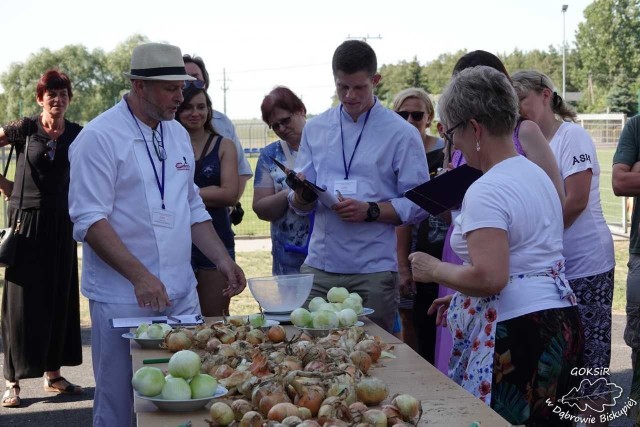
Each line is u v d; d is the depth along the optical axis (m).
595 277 4.12
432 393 2.52
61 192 5.73
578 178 4.01
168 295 3.73
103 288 3.69
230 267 3.93
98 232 3.56
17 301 5.75
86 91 56.34
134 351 3.07
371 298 4.26
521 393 2.74
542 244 2.76
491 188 2.71
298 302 3.67
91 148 3.62
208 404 2.44
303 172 4.48
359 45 4.18
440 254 4.76
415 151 4.29
